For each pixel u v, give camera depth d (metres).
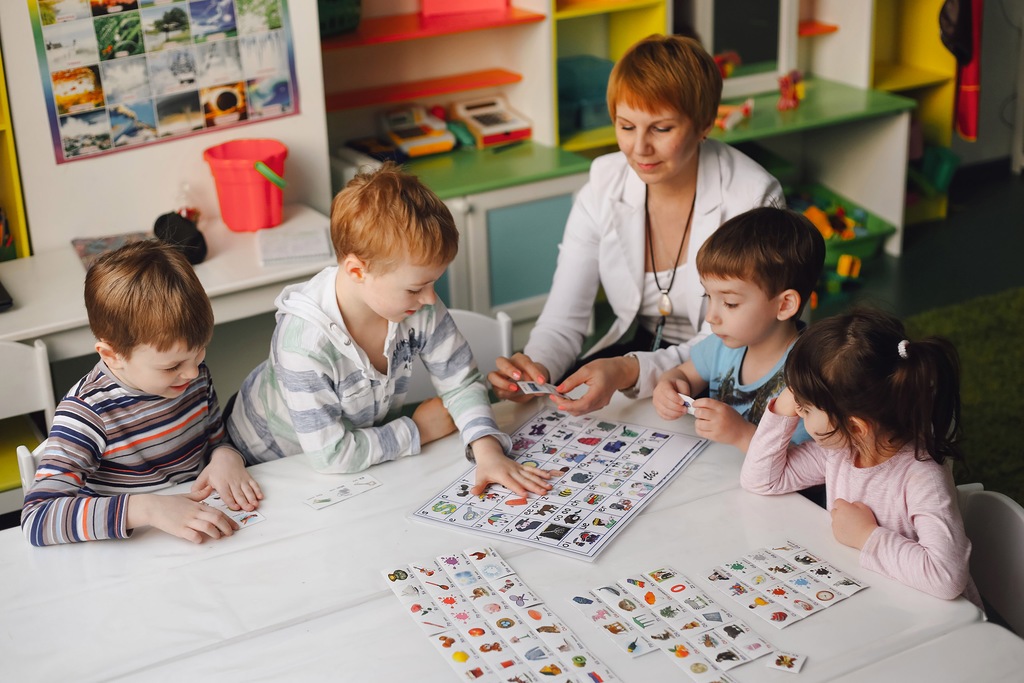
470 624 1.15
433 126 3.41
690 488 1.42
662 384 1.63
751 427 1.52
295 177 2.87
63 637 1.16
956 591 1.17
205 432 1.64
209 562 1.29
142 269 1.38
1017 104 4.64
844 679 1.05
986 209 4.31
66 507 1.34
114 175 2.62
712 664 1.08
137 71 2.56
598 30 3.71
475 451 1.50
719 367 1.75
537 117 3.43
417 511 1.38
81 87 2.51
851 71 3.95
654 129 1.85
